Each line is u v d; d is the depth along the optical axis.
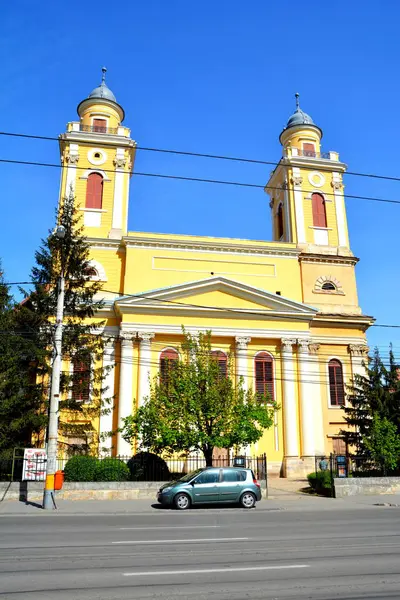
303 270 40.94
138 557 9.82
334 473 25.97
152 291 35.84
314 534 12.84
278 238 45.56
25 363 30.00
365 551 10.47
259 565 9.14
